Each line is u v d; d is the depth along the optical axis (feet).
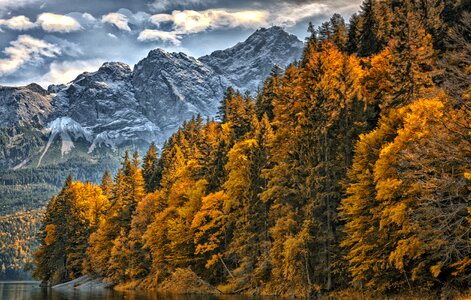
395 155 105.50
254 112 239.09
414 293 111.24
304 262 137.18
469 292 98.68
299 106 160.45
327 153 139.03
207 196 195.00
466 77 92.12
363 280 125.18
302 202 144.66
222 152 212.43
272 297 148.77
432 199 90.43
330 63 176.24
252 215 172.35
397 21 223.51
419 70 142.20
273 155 167.02
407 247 99.30
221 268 196.24
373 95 168.76
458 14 207.82
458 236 93.45
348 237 125.59
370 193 117.39
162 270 223.10
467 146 88.94
